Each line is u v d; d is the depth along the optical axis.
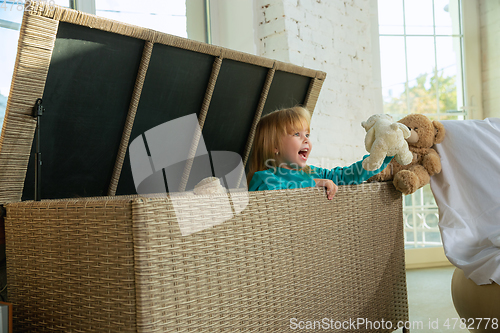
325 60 2.22
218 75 1.41
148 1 1.90
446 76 2.77
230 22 2.13
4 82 1.44
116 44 1.11
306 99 1.76
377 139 1.18
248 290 0.88
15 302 0.94
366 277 1.22
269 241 0.94
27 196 1.08
